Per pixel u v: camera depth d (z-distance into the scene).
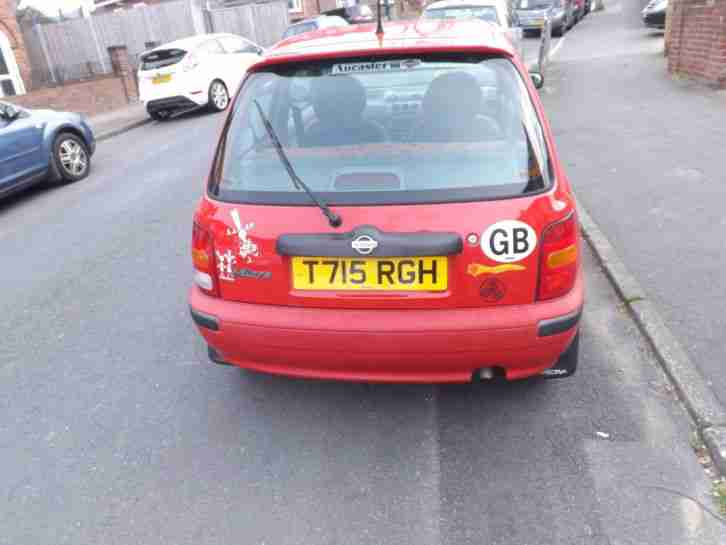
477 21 3.67
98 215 7.26
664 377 3.47
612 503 2.67
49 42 22.23
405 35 3.15
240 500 2.82
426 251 2.59
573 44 18.97
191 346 4.14
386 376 2.86
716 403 3.14
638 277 4.46
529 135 2.76
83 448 3.22
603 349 3.75
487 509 2.69
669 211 5.56
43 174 8.55
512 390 3.45
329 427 3.27
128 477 3.01
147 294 4.96
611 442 3.01
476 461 2.96
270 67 3.05
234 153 2.96
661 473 2.81
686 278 4.40
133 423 3.39
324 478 2.92
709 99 9.59
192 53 14.28
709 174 6.38
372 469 2.96
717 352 3.56
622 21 25.39
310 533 2.62
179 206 7.34
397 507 2.73
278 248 2.71
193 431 3.30
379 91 2.88
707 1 10.40
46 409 3.56
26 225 7.17
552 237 2.65
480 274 2.63
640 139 7.83
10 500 2.90
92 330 4.44
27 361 4.09
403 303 2.69
